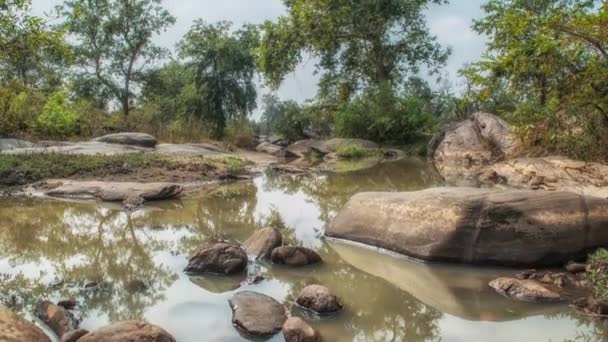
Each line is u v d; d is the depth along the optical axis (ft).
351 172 54.95
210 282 18.15
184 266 20.16
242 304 15.11
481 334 13.79
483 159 57.52
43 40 41.96
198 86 106.63
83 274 19.36
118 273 19.42
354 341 13.46
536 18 27.58
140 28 106.93
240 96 107.76
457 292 17.03
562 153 39.19
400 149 82.38
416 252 20.67
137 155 51.70
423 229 20.98
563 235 19.56
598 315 14.73
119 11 106.01
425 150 77.71
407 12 92.84
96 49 105.40
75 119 78.43
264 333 13.71
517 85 30.50
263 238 21.67
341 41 96.89
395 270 19.48
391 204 23.02
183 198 37.06
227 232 26.32
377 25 93.61
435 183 44.29
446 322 14.64
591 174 32.96
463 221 20.08
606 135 33.50
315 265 20.20
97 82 108.78
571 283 17.39
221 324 14.44
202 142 88.84
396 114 85.56
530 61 27.53
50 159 45.85
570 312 15.08
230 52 105.29
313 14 90.27
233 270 19.01
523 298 16.22
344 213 24.71
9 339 11.83
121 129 86.12
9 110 65.05
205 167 48.62
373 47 95.96
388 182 46.11
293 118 108.99
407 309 15.66
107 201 35.32
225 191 40.55
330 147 82.17
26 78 88.17
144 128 88.74
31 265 20.75
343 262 20.57
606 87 28.58
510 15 28.99
